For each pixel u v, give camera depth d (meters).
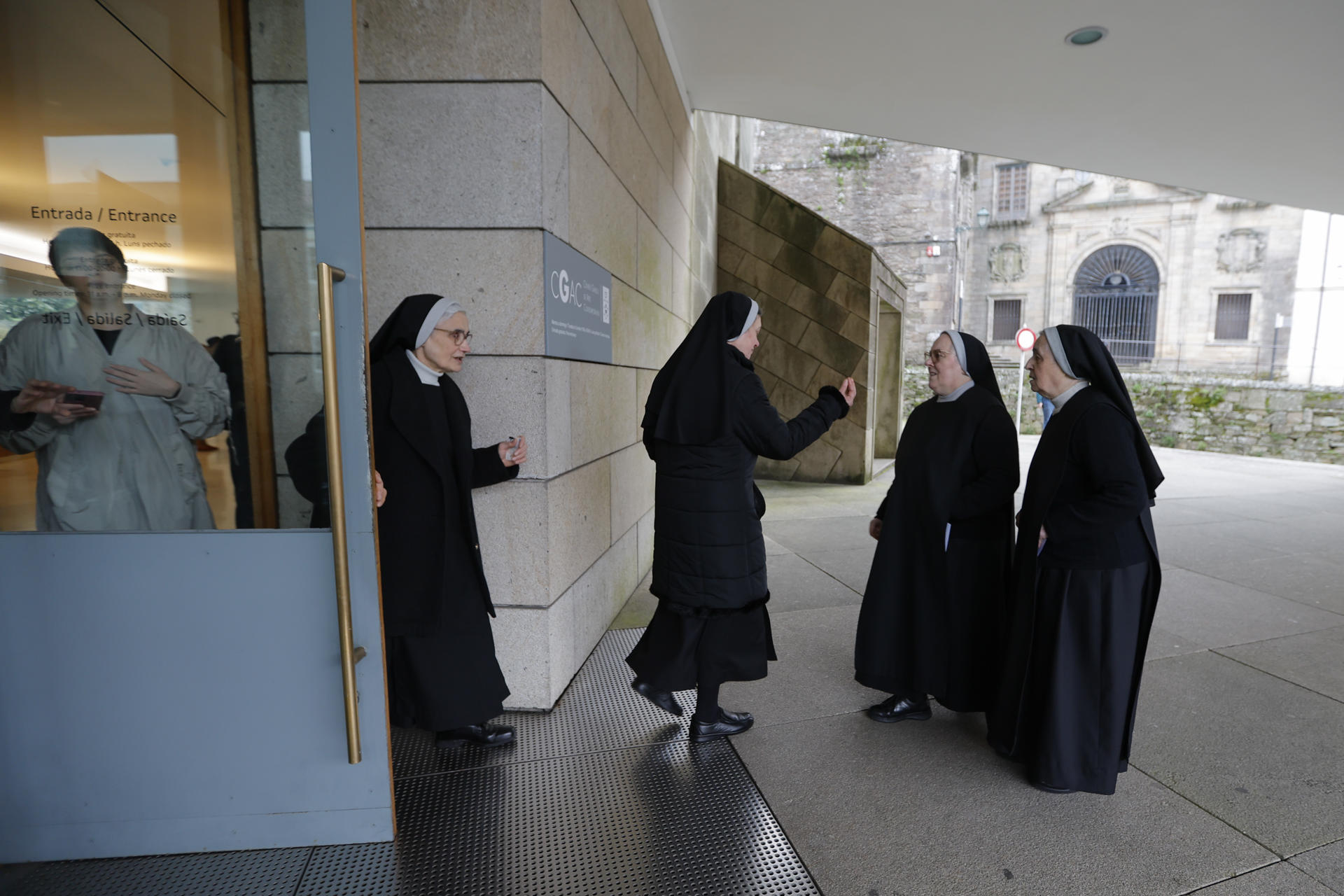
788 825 2.19
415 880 1.93
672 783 2.41
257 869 1.97
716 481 2.40
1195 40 5.28
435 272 2.73
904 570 2.75
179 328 2.01
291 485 2.02
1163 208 28.89
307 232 2.02
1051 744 2.27
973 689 2.65
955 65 5.92
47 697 1.95
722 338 2.41
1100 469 2.17
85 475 1.96
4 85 1.96
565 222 2.93
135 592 1.93
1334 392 13.92
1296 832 2.19
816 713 2.96
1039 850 2.08
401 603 2.26
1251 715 3.01
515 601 2.87
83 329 1.97
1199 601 4.61
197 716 1.99
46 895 1.87
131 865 1.99
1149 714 3.01
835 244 9.13
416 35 2.63
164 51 1.96
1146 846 2.11
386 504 2.26
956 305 22.02
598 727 2.80
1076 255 30.36
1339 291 25.06
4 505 1.95
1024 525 2.37
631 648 3.59
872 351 9.24
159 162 1.99
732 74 6.29
